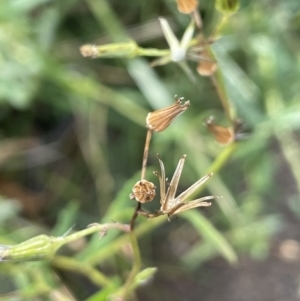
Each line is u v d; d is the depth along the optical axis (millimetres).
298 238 221
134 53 115
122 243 151
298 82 200
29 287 152
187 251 219
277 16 203
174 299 215
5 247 103
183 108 98
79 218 208
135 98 213
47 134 229
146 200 91
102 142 218
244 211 207
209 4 212
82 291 200
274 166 219
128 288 124
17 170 224
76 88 202
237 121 131
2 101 204
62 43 219
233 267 220
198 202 91
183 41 118
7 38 190
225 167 215
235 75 199
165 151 215
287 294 215
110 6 225
